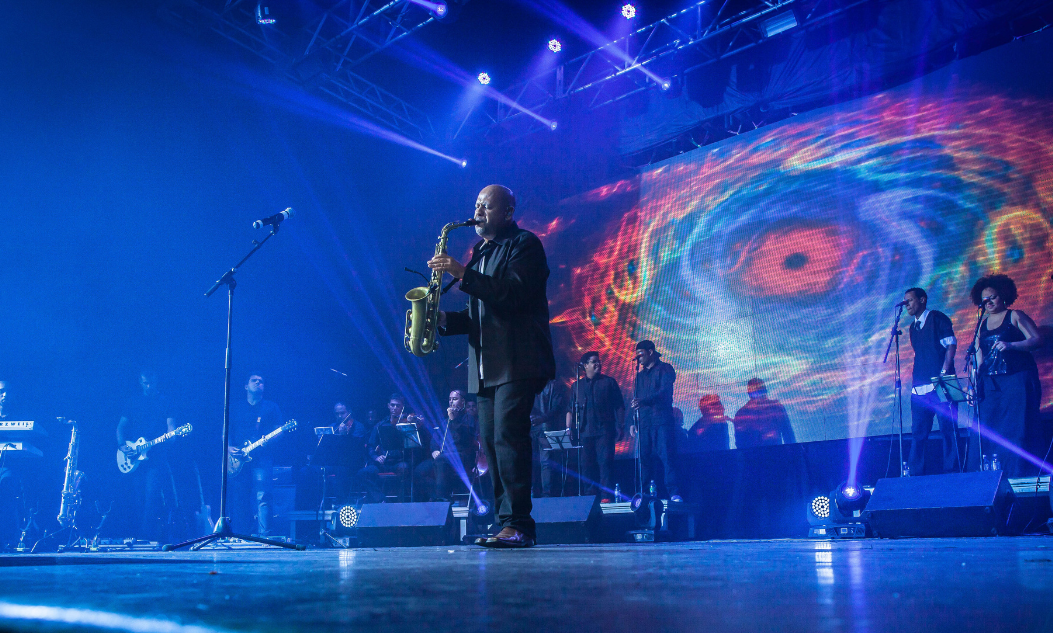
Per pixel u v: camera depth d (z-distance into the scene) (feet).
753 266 27.27
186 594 3.16
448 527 23.21
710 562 5.86
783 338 26.30
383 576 4.47
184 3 26.45
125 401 28.86
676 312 28.55
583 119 31.55
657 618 2.38
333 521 25.20
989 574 4.19
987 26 24.02
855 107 26.05
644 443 25.32
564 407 26.53
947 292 23.53
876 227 25.11
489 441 10.68
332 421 33.42
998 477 16.67
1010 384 20.48
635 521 23.09
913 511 17.21
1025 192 22.63
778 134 27.48
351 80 30.76
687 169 29.27
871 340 24.68
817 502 21.52
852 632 2.05
